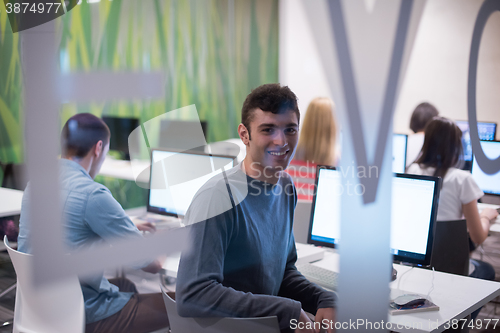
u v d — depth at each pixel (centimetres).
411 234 113
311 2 47
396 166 244
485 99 348
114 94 25
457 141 170
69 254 24
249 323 84
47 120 23
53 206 23
